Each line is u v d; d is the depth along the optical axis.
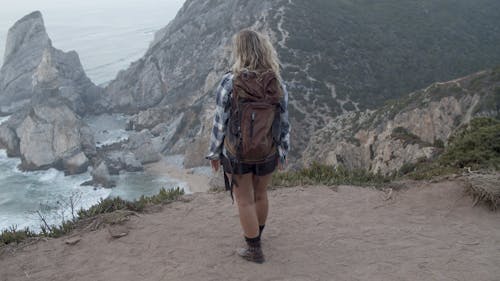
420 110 31.22
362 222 5.57
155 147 70.56
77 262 4.88
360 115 38.28
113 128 84.81
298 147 53.91
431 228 5.41
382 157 27.45
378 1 80.75
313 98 58.56
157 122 80.94
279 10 71.38
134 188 59.03
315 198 6.29
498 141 7.93
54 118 69.75
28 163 68.25
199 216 5.78
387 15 75.69
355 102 58.84
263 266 4.65
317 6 73.94
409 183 6.76
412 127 31.14
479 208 5.84
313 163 7.73
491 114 27.38
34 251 5.14
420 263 4.69
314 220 5.63
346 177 7.23
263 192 4.63
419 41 70.06
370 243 5.08
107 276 4.58
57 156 68.06
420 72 64.31
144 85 93.19
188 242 5.15
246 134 3.91
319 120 56.34
